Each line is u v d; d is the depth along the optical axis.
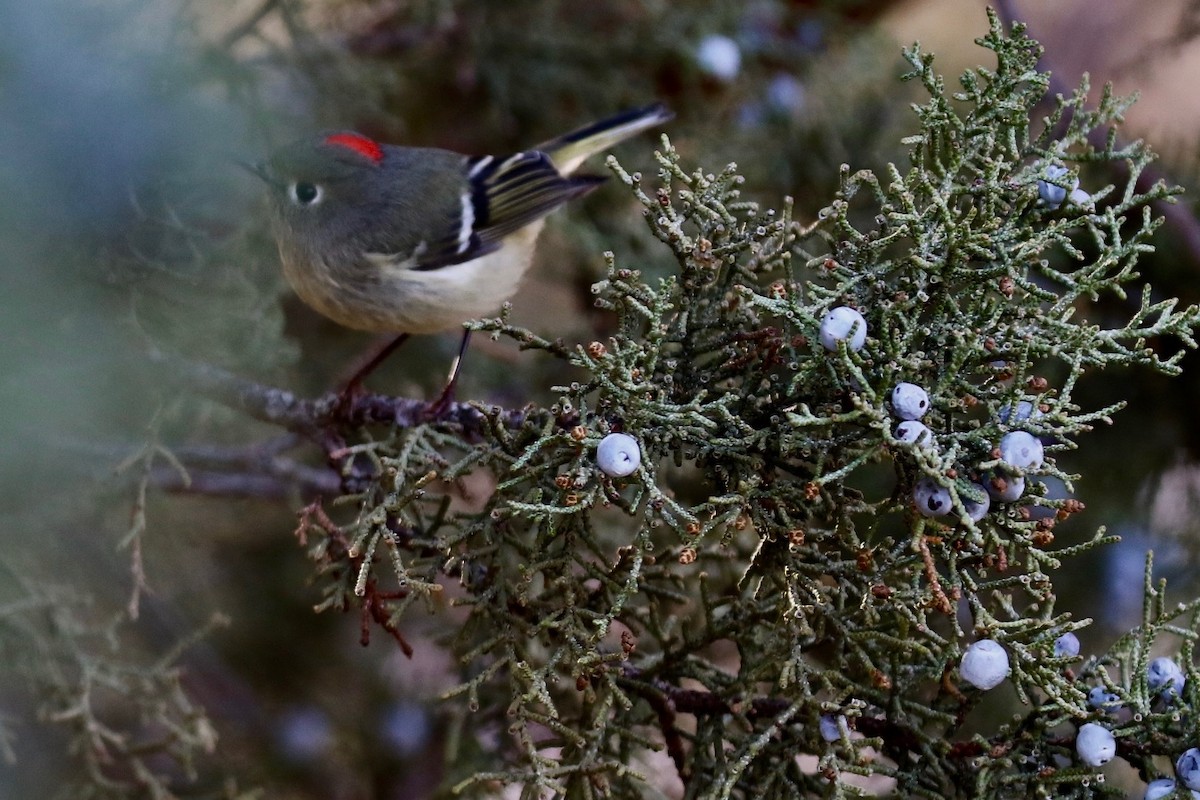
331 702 9.16
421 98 10.41
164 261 7.36
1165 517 8.91
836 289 5.10
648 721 6.10
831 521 5.32
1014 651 4.99
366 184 7.93
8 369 6.25
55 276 6.36
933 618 8.24
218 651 9.07
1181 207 8.63
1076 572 8.75
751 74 10.53
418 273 8.02
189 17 7.82
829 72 10.59
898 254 7.39
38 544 7.33
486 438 5.64
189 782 8.32
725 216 5.59
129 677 6.97
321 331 9.90
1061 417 4.83
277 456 8.77
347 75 9.19
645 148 10.15
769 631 6.08
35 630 6.98
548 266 10.53
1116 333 4.99
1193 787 5.01
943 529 4.93
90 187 6.35
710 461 5.45
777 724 5.29
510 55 10.22
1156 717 5.05
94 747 7.12
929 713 5.45
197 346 7.86
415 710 9.10
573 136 9.02
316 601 9.31
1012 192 5.27
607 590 5.70
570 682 7.03
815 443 5.08
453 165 8.39
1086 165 9.12
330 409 7.20
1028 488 5.01
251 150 8.43
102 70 6.34
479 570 5.96
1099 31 11.52
